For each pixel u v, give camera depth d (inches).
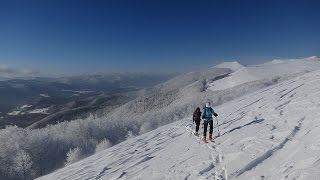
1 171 2736.2
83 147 3523.6
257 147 409.4
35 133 3373.5
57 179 668.7
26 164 2664.9
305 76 1275.8
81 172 661.9
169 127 1028.5
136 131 4261.8
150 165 512.7
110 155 772.0
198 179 366.0
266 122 568.7
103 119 4362.7
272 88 1264.8
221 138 539.5
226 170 364.5
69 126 3914.9
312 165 293.1
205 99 5378.9
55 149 3351.4
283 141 406.6
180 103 6378.0
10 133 3157.0
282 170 314.2
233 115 807.7
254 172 335.6
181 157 491.8
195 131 669.9
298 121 493.0
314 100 630.5
